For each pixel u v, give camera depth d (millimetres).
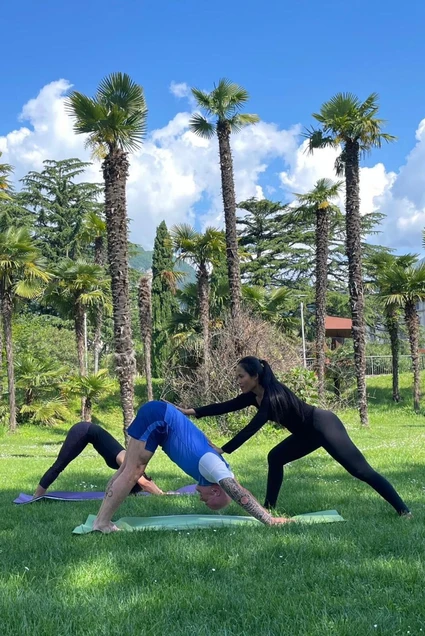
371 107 23828
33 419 29875
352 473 6293
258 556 4711
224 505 6066
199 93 24734
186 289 31359
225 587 4074
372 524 5691
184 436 5945
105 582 4254
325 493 7680
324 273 29469
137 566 4531
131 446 5863
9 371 27781
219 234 27391
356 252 24984
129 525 6008
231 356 22953
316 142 24531
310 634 3330
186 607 3770
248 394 6445
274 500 6848
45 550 5121
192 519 6238
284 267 50375
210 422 21906
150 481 8141
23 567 4648
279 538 5137
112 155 18109
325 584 4090
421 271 30594
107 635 3406
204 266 28109
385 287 31734
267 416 6191
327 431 6289
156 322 39281
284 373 22406
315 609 3666
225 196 25016
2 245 26719
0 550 5164
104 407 33562
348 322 41062
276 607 3715
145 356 24484
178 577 4289
